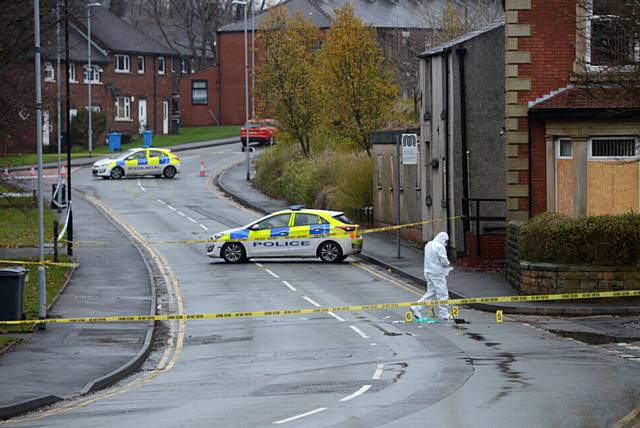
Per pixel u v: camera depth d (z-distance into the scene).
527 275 84.62
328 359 61.97
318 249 114.69
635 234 81.56
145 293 93.25
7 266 103.56
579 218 83.44
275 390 51.66
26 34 110.25
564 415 42.00
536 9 95.06
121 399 51.78
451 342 66.81
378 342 68.00
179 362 64.81
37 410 49.94
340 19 161.62
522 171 95.88
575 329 71.81
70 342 70.31
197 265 114.12
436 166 116.62
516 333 70.25
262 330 75.50
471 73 110.12
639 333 69.62
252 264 114.44
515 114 95.62
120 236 136.25
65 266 108.62
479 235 105.94
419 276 99.62
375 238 133.62
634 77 75.12
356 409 44.66
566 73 95.19
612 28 78.44
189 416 44.66
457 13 195.50
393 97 162.88
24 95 117.56
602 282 82.00
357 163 152.38
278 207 165.88
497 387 49.44
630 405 44.28
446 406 44.66
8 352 66.56
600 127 92.75
